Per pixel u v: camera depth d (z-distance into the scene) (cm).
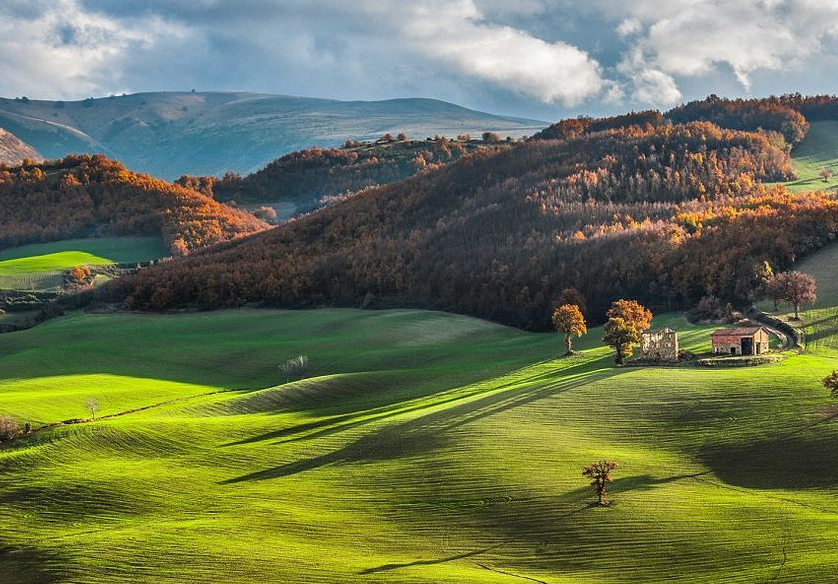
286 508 9569
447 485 9625
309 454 11144
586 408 11419
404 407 12975
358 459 10775
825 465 9150
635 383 12131
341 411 13325
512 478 9562
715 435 10219
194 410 13588
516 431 10856
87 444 11694
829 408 10431
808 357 13112
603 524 8419
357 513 9312
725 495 8850
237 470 10850
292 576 7975
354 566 8112
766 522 8144
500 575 7719
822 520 8069
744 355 13225
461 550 8344
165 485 10444
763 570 7269
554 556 8031
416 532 8781
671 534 8106
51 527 9631
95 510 9906
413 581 7662
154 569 8338
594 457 9969
